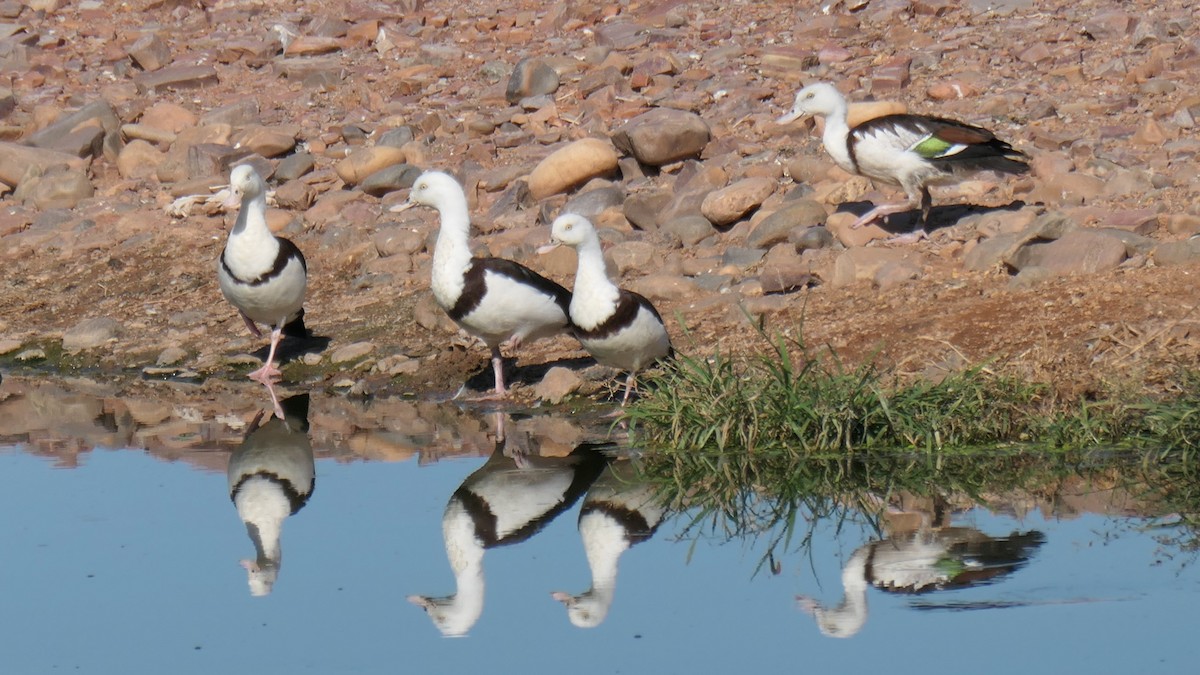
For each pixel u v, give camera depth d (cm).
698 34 2239
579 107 2033
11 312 1734
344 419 1389
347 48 2373
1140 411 1176
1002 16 2164
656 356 1305
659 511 1120
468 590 986
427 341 1537
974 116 1841
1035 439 1182
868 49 2106
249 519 1130
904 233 1553
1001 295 1373
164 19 2567
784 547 1032
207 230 1867
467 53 2289
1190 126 1738
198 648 909
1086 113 1811
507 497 1159
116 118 2156
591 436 1291
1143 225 1450
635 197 1691
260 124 2112
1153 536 1007
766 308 1434
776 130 1867
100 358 1612
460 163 1909
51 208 1978
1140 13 2064
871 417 1205
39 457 1299
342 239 1772
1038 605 905
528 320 1352
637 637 902
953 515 1071
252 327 1566
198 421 1402
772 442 1212
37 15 2598
